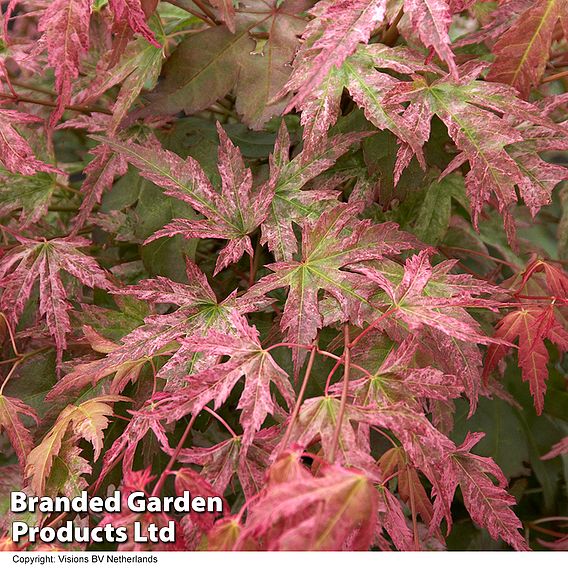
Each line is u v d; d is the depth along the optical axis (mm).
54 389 846
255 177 1020
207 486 667
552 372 1234
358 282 817
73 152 1413
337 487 555
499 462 1209
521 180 831
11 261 936
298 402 689
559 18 861
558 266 1041
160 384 899
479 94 851
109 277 969
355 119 968
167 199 1014
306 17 1008
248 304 833
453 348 811
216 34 969
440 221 1086
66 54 818
